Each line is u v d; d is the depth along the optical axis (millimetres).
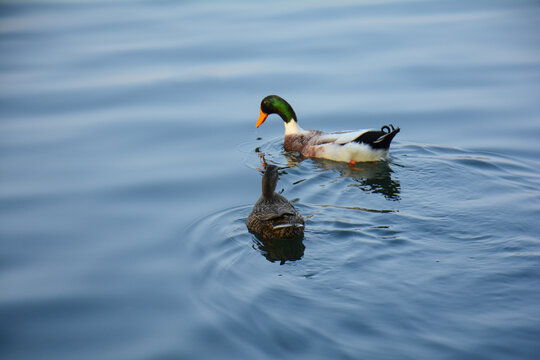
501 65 20156
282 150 15844
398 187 12867
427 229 10797
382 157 14477
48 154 14969
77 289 9500
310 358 7531
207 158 14852
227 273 9602
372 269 9516
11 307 9047
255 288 9078
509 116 16469
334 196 12523
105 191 13031
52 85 19734
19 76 20609
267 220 10641
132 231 11328
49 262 10352
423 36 23297
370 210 11695
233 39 23547
